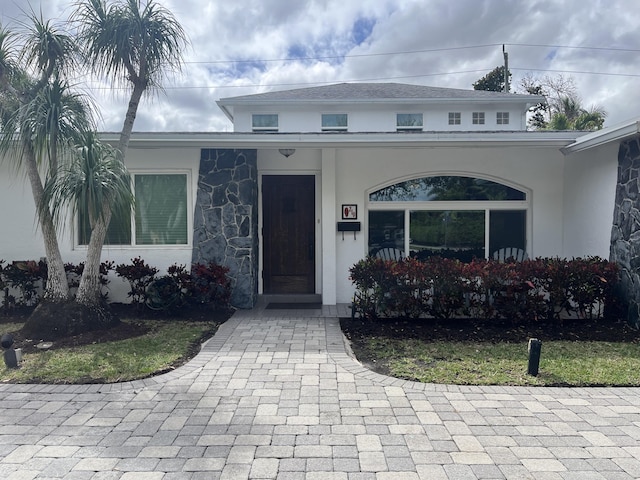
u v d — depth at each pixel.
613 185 6.79
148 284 7.54
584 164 7.55
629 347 5.47
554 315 6.55
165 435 3.28
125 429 3.37
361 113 15.72
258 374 4.52
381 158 8.27
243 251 7.84
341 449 3.08
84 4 5.84
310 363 4.85
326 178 7.99
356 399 3.92
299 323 6.70
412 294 6.53
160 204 8.05
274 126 15.77
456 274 6.45
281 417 3.56
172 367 4.71
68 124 5.70
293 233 8.82
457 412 3.66
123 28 5.83
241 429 3.36
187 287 7.23
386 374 4.54
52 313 5.95
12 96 5.95
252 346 5.49
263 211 8.80
